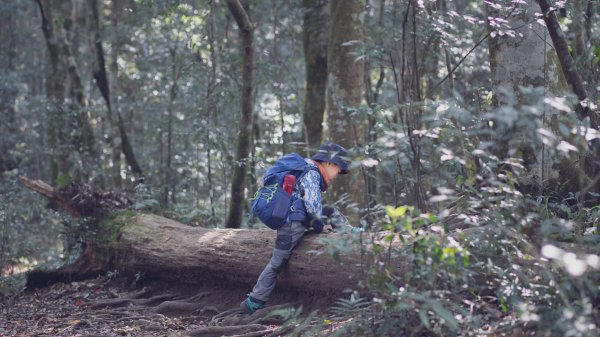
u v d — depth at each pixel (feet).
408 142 14.46
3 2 52.26
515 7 16.98
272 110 40.29
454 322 11.00
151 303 21.22
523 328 12.11
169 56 40.70
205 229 21.61
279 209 17.22
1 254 25.00
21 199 33.78
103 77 37.37
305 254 17.54
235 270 19.53
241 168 26.13
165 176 37.88
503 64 17.30
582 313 10.89
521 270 12.54
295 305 17.99
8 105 50.72
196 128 30.50
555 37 15.20
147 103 47.83
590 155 16.15
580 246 11.99
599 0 19.94
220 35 39.22
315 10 31.73
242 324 17.94
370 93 32.45
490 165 12.94
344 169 17.37
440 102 13.78
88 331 18.66
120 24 40.40
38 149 51.03
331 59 26.96
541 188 15.46
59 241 34.68
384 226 12.36
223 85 33.01
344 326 13.70
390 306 12.53
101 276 23.89
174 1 29.50
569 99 12.34
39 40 58.23
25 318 20.40
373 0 37.45
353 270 16.58
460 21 23.34
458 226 15.33
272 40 42.75
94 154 35.73
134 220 23.39
